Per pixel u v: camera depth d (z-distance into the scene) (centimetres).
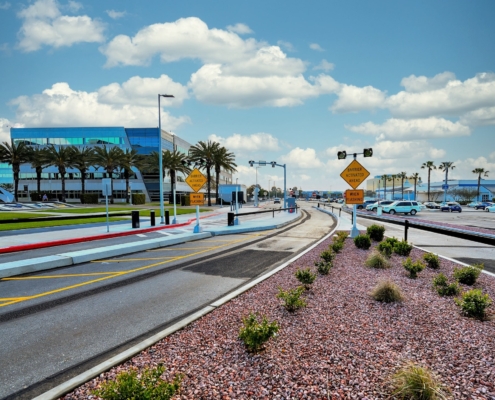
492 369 334
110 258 1084
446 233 1162
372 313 500
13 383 353
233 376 332
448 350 377
